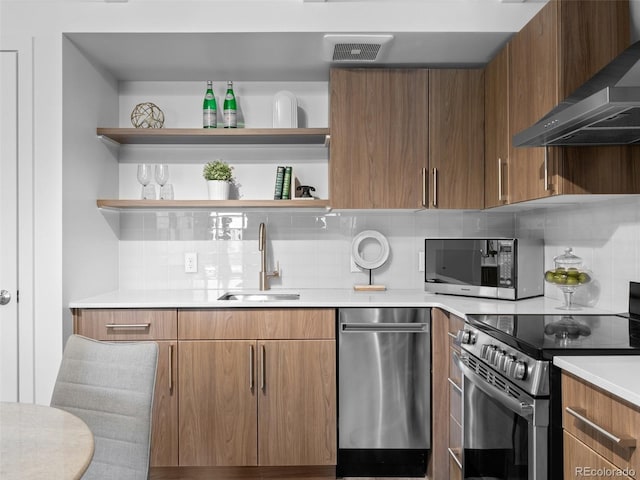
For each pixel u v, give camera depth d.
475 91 2.72
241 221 3.09
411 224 3.10
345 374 2.47
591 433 1.25
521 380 1.49
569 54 1.90
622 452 1.12
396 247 3.10
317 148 3.10
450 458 2.38
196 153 3.08
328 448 2.47
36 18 2.38
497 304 2.39
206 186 3.09
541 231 2.81
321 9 2.38
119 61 2.75
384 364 2.47
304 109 3.08
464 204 2.72
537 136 1.72
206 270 3.08
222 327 2.46
